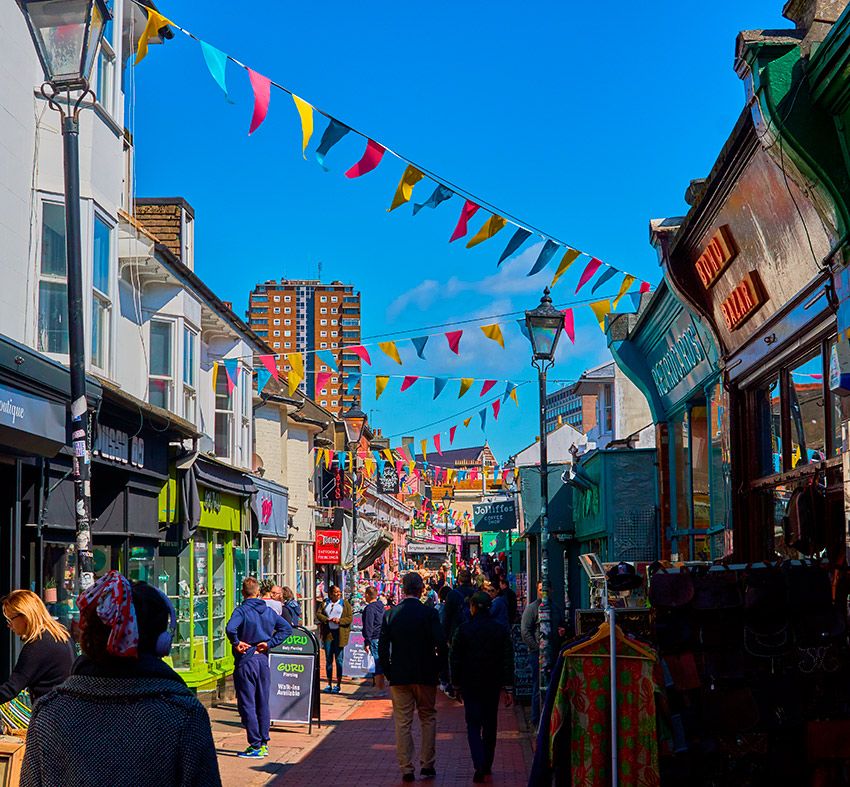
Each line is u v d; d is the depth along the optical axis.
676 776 6.99
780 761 7.01
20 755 6.82
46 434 10.82
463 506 70.56
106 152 14.26
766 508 10.73
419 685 10.80
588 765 6.92
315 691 14.38
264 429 28.78
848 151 7.26
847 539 7.45
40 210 12.83
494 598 17.55
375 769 11.33
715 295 11.10
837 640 7.08
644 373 15.70
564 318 14.27
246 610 12.34
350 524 39.03
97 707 3.46
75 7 7.93
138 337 16.92
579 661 7.03
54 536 12.56
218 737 13.79
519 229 10.20
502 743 13.09
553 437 33.34
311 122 8.78
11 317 12.14
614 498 16.78
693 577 7.13
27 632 7.55
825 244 8.10
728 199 9.48
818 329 8.61
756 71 7.51
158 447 16.28
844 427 7.82
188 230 21.58
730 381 11.35
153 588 3.69
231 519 20.94
